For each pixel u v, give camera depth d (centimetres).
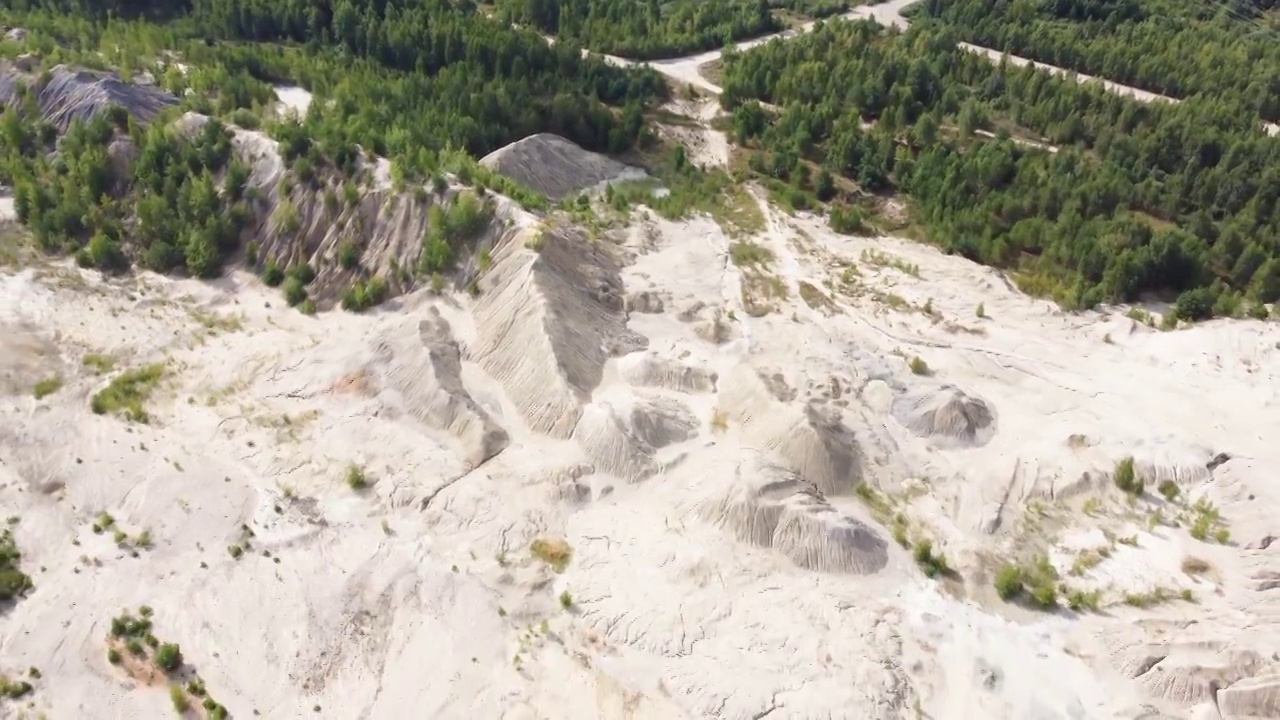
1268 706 4062
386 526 5059
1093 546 4947
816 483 5288
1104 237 7325
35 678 4341
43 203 7400
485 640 4481
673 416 5644
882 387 5997
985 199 8094
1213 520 5056
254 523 5091
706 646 4422
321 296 6769
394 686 4306
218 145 7462
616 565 4819
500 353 6078
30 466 5438
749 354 6228
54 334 6444
